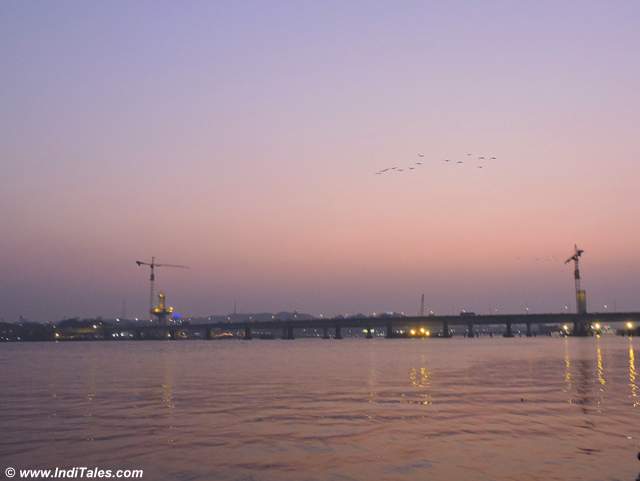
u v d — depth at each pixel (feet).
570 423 143.64
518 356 507.71
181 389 240.73
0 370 385.70
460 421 149.38
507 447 118.32
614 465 104.01
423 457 111.96
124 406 186.09
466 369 343.87
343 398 201.87
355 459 111.55
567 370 323.98
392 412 166.61
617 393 205.87
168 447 122.93
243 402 194.08
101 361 516.73
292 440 128.77
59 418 161.07
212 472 104.12
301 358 535.19
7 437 133.90
